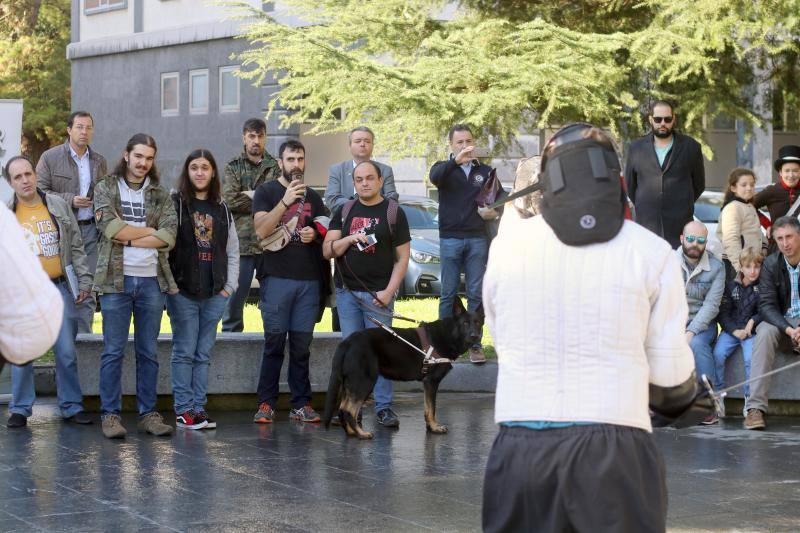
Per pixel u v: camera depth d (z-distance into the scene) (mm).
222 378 9523
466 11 18719
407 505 6090
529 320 3117
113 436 8016
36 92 41188
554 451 3031
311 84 17047
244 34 18266
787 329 8922
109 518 5730
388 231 8672
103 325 8180
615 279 3080
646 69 17609
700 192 9992
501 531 3162
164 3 30656
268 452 7629
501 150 17812
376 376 8258
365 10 18250
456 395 10445
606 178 3123
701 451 7820
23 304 2809
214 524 5629
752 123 18938
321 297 9078
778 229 9094
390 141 17297
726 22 16219
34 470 6914
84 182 9961
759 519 5863
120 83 32375
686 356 3176
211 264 8461
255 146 10336
